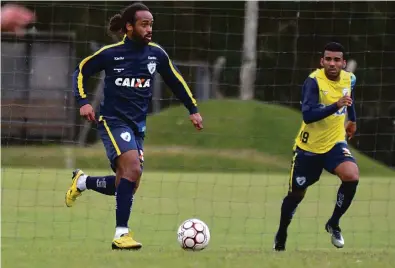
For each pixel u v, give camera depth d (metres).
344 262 21.67
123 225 25.05
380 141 83.31
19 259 22.19
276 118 79.94
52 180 54.34
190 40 81.25
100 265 20.92
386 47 82.31
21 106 59.25
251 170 66.88
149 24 25.52
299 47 79.50
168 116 79.88
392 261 22.05
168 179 59.03
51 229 34.56
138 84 25.59
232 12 87.88
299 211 43.62
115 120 25.48
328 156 27.02
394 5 80.75
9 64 61.22
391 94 83.88
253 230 36.50
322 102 26.84
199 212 42.41
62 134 67.69
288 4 79.56
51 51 62.38
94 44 62.19
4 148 66.44
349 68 66.31
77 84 25.41
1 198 45.03
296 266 20.97
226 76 86.06
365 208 45.53
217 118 79.88
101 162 65.62
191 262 21.33
